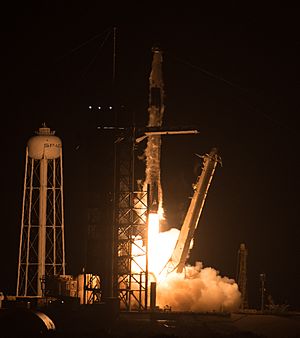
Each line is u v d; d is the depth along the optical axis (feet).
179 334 624.18
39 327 579.07
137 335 608.19
